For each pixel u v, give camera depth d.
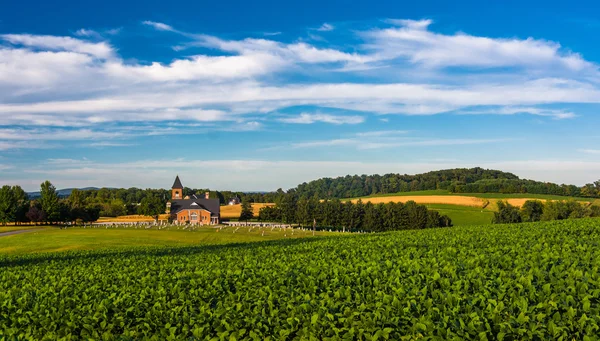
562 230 30.80
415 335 10.42
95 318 12.78
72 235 82.56
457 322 10.41
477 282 13.31
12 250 62.38
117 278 20.00
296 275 16.77
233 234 93.56
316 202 137.62
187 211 141.62
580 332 9.92
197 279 16.84
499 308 10.77
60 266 27.12
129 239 77.12
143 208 141.50
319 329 11.06
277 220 143.25
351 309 11.88
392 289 13.19
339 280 15.15
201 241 77.94
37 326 13.38
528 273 14.30
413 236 32.62
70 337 11.91
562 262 16.47
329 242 32.28
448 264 16.27
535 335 9.80
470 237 28.91
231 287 15.93
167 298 14.66
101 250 45.09
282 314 11.90
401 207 123.62
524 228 34.72
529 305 11.45
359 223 126.69
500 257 18.53
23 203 127.38
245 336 11.54
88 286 17.97
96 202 181.00
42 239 75.44
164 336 11.54
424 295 12.25
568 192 151.25
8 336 12.79
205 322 12.03
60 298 15.62
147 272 20.91
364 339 10.72
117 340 11.73
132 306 13.48
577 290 12.02
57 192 127.31
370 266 17.58
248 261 22.44
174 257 28.39
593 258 17.31
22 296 16.02
